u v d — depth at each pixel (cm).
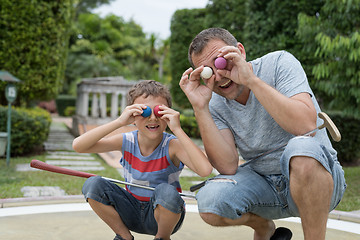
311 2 612
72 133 1126
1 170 535
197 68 163
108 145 188
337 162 169
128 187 188
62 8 759
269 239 188
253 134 174
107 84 1158
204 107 171
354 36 462
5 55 685
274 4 644
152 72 2656
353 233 233
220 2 1132
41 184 434
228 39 166
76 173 180
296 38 633
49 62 758
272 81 169
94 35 2612
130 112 172
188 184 471
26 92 768
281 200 168
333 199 158
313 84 614
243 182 164
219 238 212
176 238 211
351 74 527
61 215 262
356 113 578
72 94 2480
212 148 170
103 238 208
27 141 675
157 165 184
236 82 155
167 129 942
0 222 238
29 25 695
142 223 183
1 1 661
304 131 151
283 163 148
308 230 145
